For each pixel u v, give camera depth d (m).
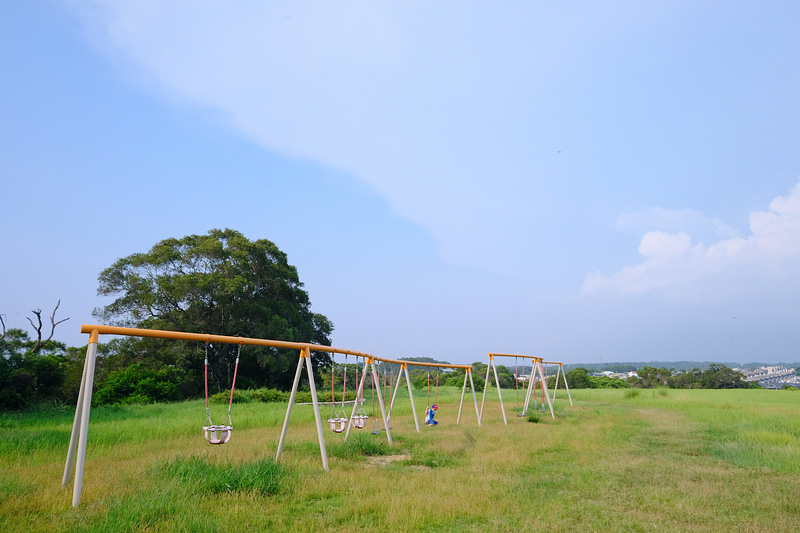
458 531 5.88
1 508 6.19
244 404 25.45
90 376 6.89
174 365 37.62
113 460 10.03
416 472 9.30
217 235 42.28
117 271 37.06
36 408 23.48
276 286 43.66
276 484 7.62
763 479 8.94
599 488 8.18
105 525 5.51
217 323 38.66
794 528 6.11
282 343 9.42
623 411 23.39
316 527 5.92
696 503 7.29
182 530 5.57
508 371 52.38
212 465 8.21
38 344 35.94
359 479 8.44
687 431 16.03
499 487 8.04
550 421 18.94
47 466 9.16
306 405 24.91
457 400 31.42
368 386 42.44
